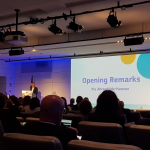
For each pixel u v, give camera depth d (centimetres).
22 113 366
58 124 151
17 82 1237
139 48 841
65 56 1033
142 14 499
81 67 1051
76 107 624
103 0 425
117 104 205
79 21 554
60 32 520
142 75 906
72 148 108
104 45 770
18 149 118
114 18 444
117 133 157
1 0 392
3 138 123
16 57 1095
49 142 106
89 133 172
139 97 907
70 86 1078
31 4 411
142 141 175
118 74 955
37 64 1182
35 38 738
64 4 457
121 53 903
